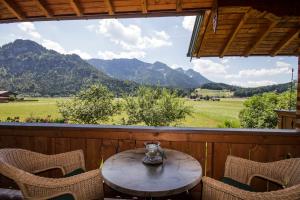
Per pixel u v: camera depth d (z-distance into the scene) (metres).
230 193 1.64
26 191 1.80
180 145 2.81
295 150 2.71
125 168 1.93
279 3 2.82
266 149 2.74
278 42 4.20
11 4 3.31
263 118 9.90
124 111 10.81
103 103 10.96
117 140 2.88
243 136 2.75
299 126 2.87
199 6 3.27
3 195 2.94
